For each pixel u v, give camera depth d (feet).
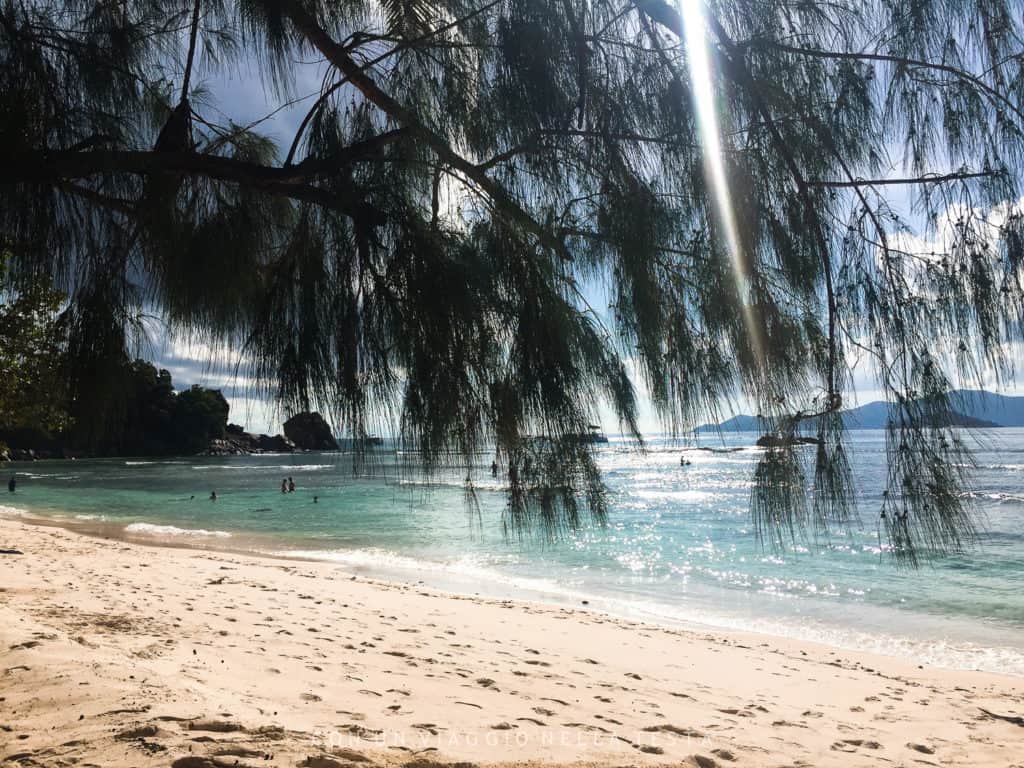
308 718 14.10
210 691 14.92
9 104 5.21
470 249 4.90
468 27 4.84
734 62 4.45
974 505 3.91
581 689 21.62
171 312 5.86
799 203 4.34
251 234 5.81
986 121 4.28
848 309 4.24
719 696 23.12
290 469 236.02
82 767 9.98
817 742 18.63
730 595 52.19
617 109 4.62
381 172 5.11
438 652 25.20
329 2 5.27
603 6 4.75
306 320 4.83
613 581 56.95
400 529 89.61
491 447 4.76
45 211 5.32
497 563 64.54
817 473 4.17
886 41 4.46
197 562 51.93
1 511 107.65
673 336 4.63
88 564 43.42
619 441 4.81
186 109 5.79
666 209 4.60
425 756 12.07
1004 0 4.28
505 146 4.87
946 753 19.19
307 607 33.40
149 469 258.16
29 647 16.78
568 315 4.73
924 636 41.19
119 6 5.90
